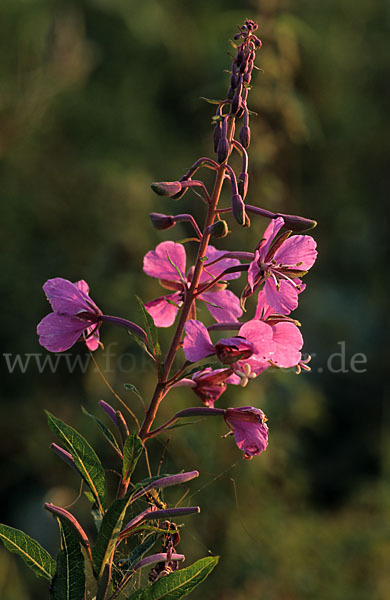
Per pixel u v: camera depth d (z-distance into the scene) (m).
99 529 1.44
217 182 1.64
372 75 7.52
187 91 6.52
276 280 1.61
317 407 5.18
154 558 1.57
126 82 6.34
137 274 5.26
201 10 6.73
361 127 7.46
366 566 4.74
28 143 5.54
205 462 4.43
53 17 4.79
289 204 5.14
